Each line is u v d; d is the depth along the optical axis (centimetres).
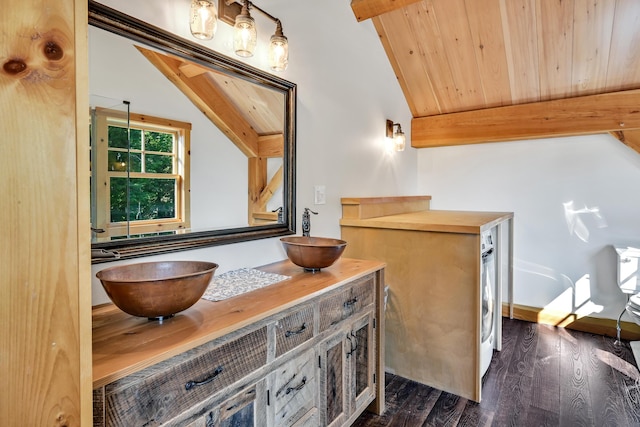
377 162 291
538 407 196
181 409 89
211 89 156
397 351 232
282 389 121
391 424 183
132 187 128
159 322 102
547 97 295
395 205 294
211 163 157
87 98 61
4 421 54
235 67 164
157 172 137
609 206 293
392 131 312
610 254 294
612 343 278
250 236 173
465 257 206
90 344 63
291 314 124
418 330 224
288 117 196
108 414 75
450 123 336
